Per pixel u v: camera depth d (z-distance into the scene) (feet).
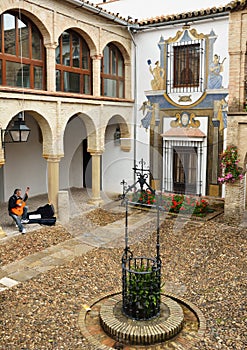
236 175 31.55
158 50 40.40
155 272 15.98
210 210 34.45
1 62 29.12
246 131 31.24
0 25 28.89
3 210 35.78
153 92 40.98
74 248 25.59
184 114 39.34
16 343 14.82
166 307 16.81
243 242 26.55
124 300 16.12
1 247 25.88
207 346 14.58
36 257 24.11
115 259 23.49
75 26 34.55
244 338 15.07
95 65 37.47
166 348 14.49
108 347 14.49
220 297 18.51
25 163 41.19
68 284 20.11
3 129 28.32
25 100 29.94
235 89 31.71
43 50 32.65
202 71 38.06
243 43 30.94
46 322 16.33
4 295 18.92
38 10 30.81
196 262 23.00
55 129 32.65
